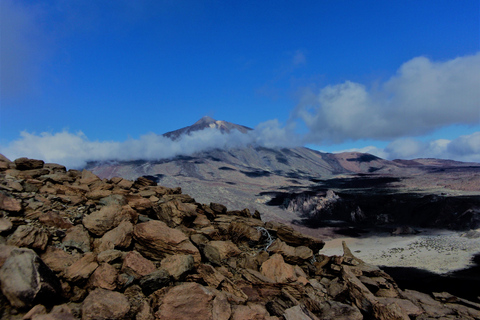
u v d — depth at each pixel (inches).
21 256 234.1
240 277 406.3
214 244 473.7
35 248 290.8
